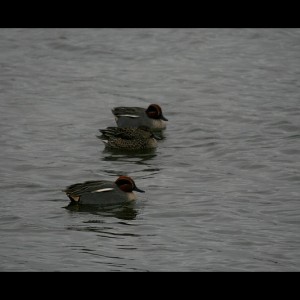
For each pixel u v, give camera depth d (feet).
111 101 91.91
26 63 104.99
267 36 115.75
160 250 53.83
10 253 53.11
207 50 110.63
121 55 108.78
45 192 65.31
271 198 63.46
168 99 92.48
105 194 63.05
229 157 73.92
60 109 88.84
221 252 53.52
